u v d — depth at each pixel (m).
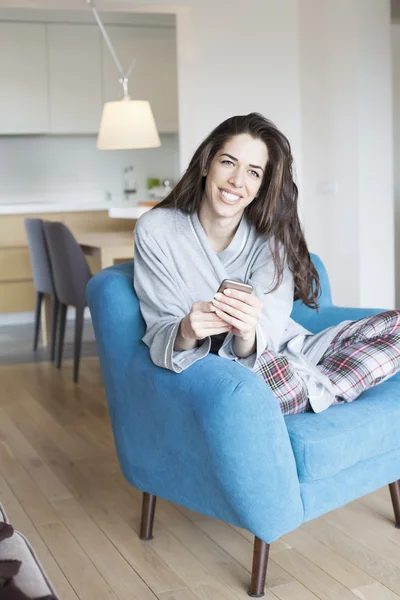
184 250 2.09
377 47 4.29
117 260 5.00
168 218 2.11
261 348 1.92
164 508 2.53
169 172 7.49
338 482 1.96
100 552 2.21
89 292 2.19
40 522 2.44
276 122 4.82
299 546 2.21
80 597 1.95
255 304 1.81
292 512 1.84
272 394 1.81
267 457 1.78
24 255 6.43
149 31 6.84
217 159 2.03
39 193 7.21
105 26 6.71
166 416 1.95
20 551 1.16
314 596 1.93
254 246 2.15
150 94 6.92
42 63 6.61
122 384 2.12
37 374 4.54
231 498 1.83
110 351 2.13
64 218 6.53
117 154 7.35
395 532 2.29
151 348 1.97
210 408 1.77
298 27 4.80
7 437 3.35
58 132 6.75
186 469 1.96
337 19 4.39
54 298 4.86
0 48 6.50
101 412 3.70
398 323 2.23
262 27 4.75
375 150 4.35
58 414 3.69
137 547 2.24
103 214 6.63
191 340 1.91
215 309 1.80
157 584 2.01
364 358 2.14
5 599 0.99
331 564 2.10
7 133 6.64
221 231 2.13
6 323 6.55
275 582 2.00
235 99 4.76
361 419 1.95
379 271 4.44
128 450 2.17
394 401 2.05
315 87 4.66
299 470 1.85
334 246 4.61
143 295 2.06
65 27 6.63
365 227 4.38
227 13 4.69
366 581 2.00
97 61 6.74
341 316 2.49
